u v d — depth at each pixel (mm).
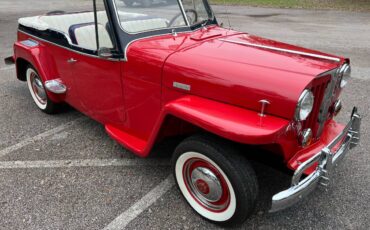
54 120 3902
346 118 3873
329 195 2645
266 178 2805
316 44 7148
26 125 3777
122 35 2609
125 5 2641
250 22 9812
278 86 2006
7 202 2594
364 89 4730
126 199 2625
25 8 12156
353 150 3229
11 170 2977
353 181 2799
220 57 2324
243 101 2111
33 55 3607
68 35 3211
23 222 2404
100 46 2887
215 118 2037
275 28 8891
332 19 10414
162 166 3020
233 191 2113
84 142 3428
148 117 2666
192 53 2416
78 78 3207
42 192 2703
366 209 2504
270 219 2416
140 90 2611
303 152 2256
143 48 2562
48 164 3064
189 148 2236
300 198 2021
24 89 4844
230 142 2127
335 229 2330
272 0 14539
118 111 2906
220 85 2180
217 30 3064
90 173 2934
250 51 2438
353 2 13648
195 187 2412
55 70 3576
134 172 2943
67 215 2467
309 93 1967
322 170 2107
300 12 11867
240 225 2352
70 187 2758
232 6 13250
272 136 1887
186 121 2277
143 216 2455
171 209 2518
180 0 2945
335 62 2244
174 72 2359
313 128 2328
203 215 2389
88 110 3318
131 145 2750
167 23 2857
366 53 6500
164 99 2488
